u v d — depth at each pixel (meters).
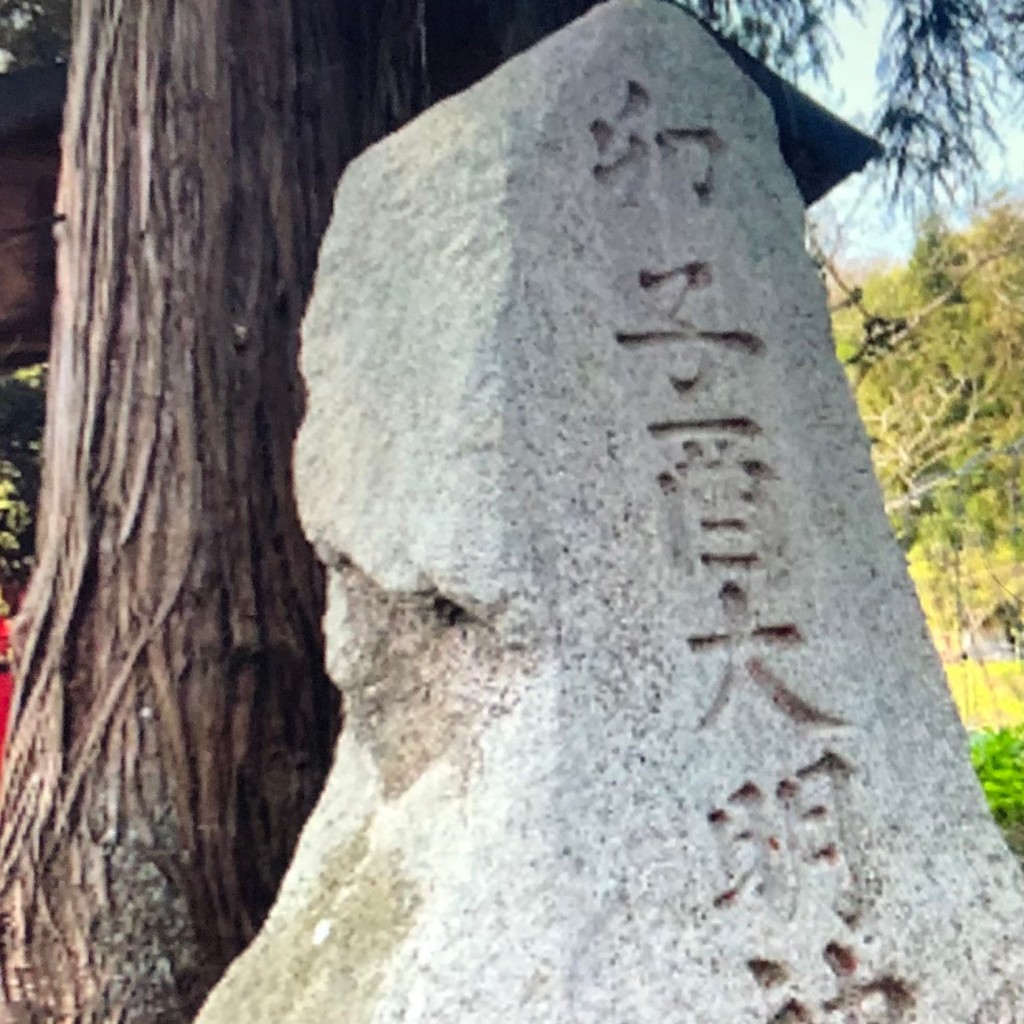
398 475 2.05
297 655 3.15
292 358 3.27
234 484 3.15
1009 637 9.66
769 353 2.18
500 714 1.87
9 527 6.97
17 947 2.96
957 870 1.94
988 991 1.86
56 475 3.21
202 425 3.14
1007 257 9.50
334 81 3.54
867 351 7.38
